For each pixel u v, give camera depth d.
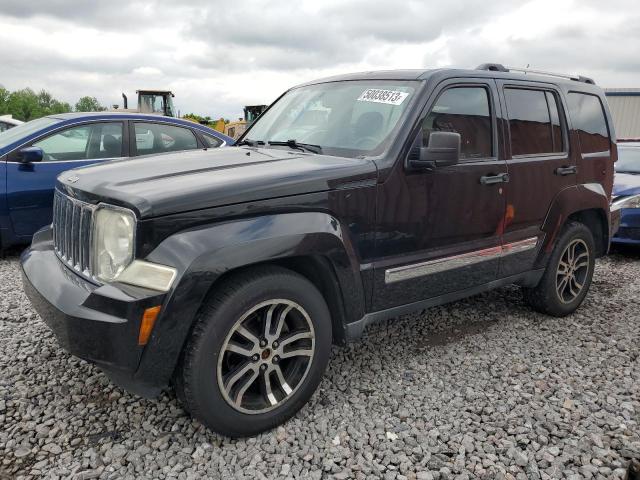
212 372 2.46
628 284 5.67
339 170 2.84
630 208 6.73
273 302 2.61
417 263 3.21
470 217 3.48
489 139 3.64
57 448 2.55
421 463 2.51
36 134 5.80
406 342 3.92
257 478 2.39
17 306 4.40
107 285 2.38
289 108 4.02
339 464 2.51
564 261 4.39
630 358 3.72
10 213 5.64
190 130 6.81
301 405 2.84
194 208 2.39
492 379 3.35
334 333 3.05
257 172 2.73
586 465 2.52
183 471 2.44
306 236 2.64
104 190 2.53
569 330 4.23
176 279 2.29
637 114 23.64
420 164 3.07
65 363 3.40
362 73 3.84
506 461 2.54
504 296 5.02
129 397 3.02
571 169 4.22
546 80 4.18
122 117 6.34
